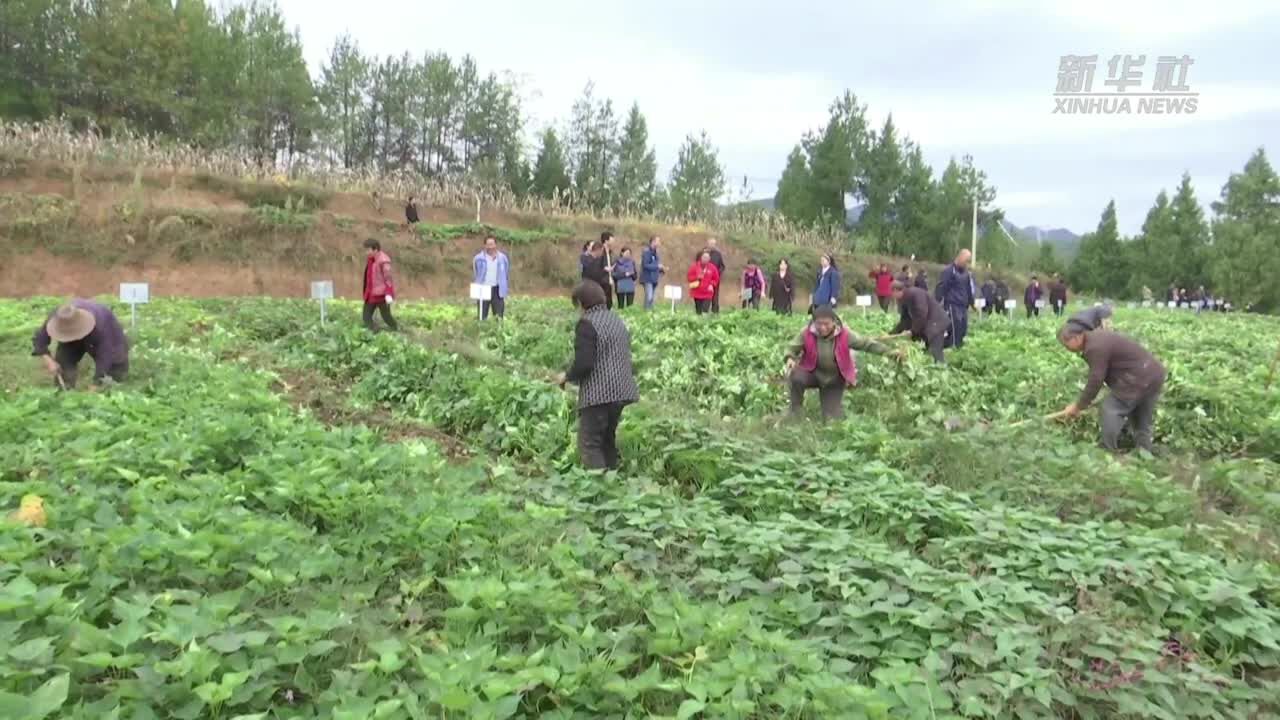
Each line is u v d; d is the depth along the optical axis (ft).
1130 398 28.89
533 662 11.39
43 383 28.89
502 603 12.89
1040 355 47.44
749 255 123.13
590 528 17.98
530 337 46.68
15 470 17.92
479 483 21.12
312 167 108.47
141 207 79.30
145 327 40.06
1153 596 15.53
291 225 85.46
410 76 155.22
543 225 112.37
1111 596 15.80
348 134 152.05
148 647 11.21
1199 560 16.78
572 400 28.81
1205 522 21.13
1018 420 34.40
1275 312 186.80
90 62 115.44
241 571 13.85
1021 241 219.41
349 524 16.60
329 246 87.04
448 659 11.34
